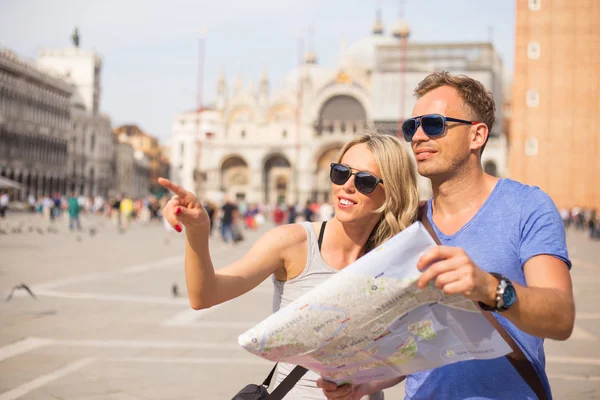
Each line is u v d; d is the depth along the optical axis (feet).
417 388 9.36
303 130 300.20
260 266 9.73
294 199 294.66
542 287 7.68
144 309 38.42
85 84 362.12
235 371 24.97
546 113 201.67
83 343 28.99
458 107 9.44
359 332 7.72
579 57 199.41
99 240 102.37
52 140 305.32
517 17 203.31
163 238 113.70
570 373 25.21
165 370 24.81
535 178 202.39
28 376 23.38
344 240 10.35
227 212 102.53
